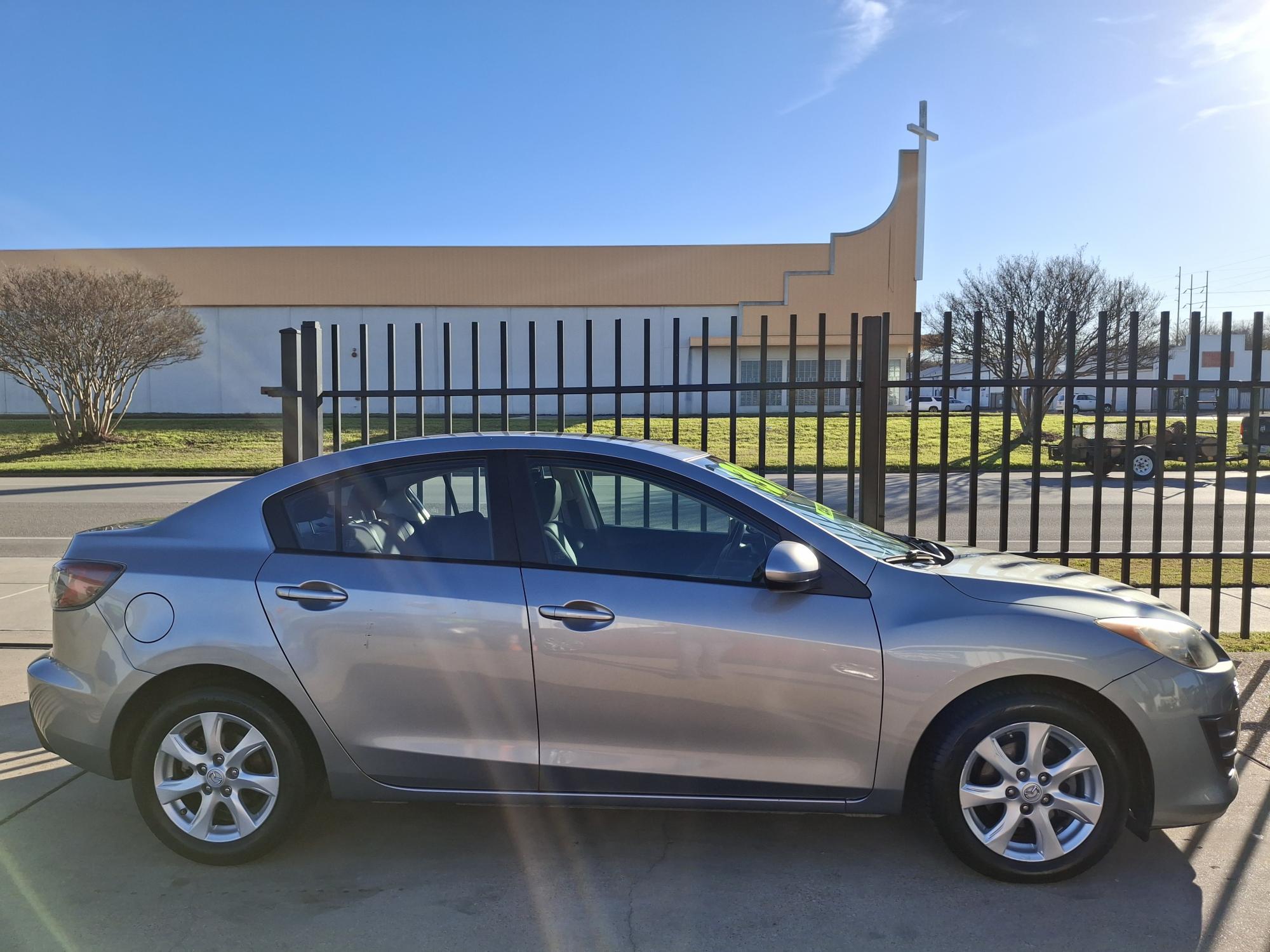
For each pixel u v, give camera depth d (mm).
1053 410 38938
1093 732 3146
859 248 37750
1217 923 2996
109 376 27359
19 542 11453
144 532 3541
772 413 32000
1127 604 3336
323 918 3068
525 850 3555
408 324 40250
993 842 3195
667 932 2977
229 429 31125
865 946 2896
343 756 3324
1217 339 51375
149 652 3332
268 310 40562
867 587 3258
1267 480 18125
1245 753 4355
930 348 28547
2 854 3529
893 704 3164
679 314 39750
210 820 3381
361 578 3350
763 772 3236
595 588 3283
